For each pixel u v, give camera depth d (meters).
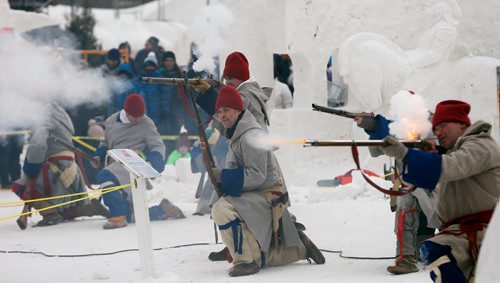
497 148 11.07
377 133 14.21
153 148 23.02
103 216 24.20
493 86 27.69
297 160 28.91
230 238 14.80
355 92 27.98
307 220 21.25
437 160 10.70
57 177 23.30
